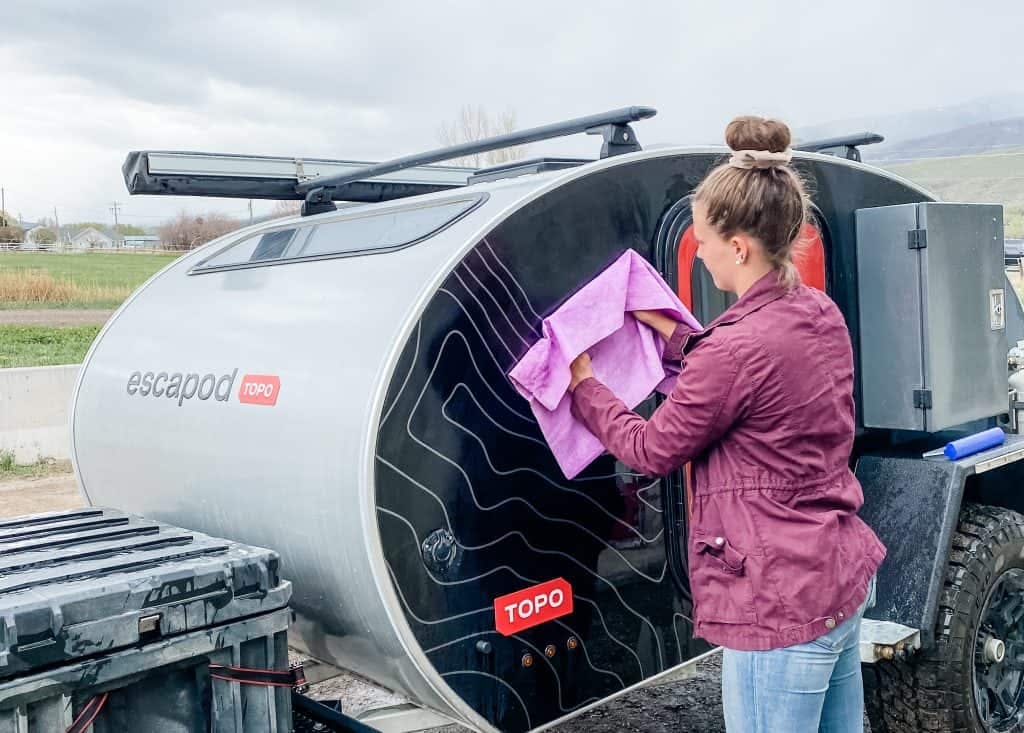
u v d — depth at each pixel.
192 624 2.02
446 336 2.32
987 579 3.13
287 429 2.47
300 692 2.92
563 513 2.53
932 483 3.16
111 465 3.34
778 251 2.00
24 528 2.62
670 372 2.62
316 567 2.44
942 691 3.07
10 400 9.12
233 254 3.54
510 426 2.42
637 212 2.69
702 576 2.03
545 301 2.48
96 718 1.94
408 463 2.27
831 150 3.83
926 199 3.73
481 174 3.23
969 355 3.39
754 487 1.96
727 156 2.90
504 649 2.44
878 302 3.37
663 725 3.78
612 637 2.66
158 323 3.35
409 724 2.74
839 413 2.00
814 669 1.95
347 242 2.95
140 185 3.82
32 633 1.79
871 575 2.07
